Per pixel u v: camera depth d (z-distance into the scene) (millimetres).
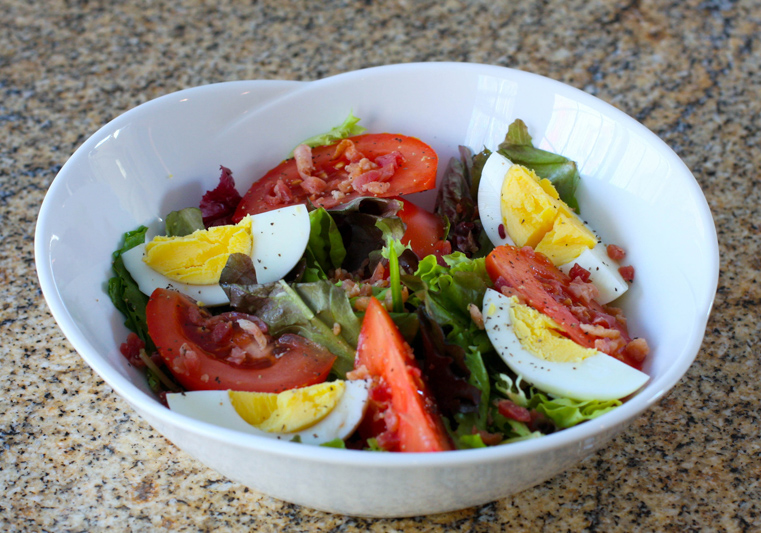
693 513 287
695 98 459
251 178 364
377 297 306
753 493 292
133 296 315
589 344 300
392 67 364
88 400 323
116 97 456
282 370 292
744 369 332
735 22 515
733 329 347
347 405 277
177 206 348
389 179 348
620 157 338
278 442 239
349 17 514
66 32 505
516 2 528
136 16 517
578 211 351
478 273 322
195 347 296
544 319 302
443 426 278
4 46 493
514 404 285
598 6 526
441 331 287
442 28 505
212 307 323
